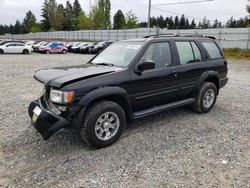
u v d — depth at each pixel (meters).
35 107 4.19
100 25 63.34
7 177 3.33
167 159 3.83
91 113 3.90
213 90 6.10
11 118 5.53
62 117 3.78
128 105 4.39
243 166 3.66
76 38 59.09
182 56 5.39
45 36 72.69
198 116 5.86
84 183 3.22
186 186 3.17
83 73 4.06
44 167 3.57
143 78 4.53
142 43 4.85
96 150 4.08
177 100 5.48
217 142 4.46
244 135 4.80
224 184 3.22
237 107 6.70
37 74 4.30
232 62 20.98
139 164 3.67
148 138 4.56
